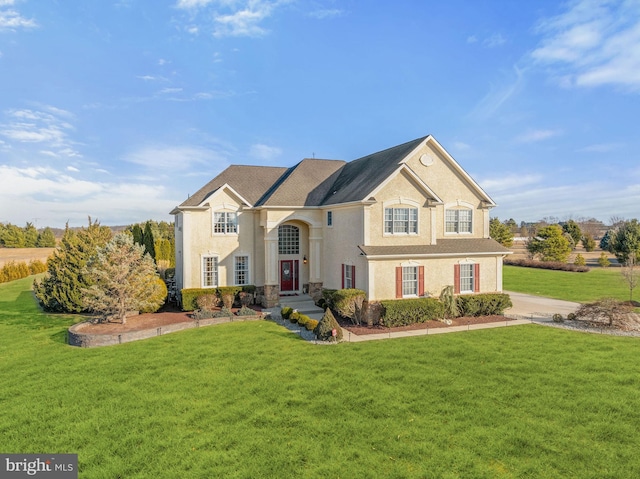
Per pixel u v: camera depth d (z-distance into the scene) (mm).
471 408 12289
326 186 31906
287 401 12953
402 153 27094
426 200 25594
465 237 28000
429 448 10211
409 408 12359
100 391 14023
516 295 35688
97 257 24062
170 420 11867
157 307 26969
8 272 50062
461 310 25125
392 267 24078
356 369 15664
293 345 19078
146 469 9578
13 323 25625
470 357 16938
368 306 23469
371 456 9930
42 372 16062
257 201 31859
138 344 19781
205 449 10344
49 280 29219
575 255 77062
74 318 27109
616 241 56875
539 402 12609
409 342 19422
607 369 15344
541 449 10117
